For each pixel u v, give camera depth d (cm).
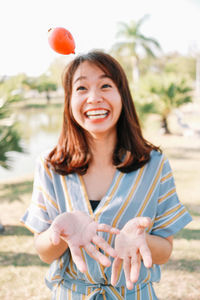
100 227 103
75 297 122
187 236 394
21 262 347
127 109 128
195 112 2166
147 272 123
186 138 1199
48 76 4975
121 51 2944
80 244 101
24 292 294
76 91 120
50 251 118
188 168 759
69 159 127
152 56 3052
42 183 128
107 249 100
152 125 1185
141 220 102
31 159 1020
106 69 119
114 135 128
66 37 115
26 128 1798
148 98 1235
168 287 290
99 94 118
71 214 106
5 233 425
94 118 119
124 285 120
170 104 1248
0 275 321
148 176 125
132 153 126
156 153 131
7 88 470
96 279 119
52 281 128
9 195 600
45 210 128
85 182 128
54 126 1902
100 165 128
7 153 481
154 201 125
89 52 123
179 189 595
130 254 101
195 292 282
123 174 124
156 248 120
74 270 122
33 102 4803
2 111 450
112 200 121
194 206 498
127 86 129
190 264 328
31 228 127
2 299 283
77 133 128
